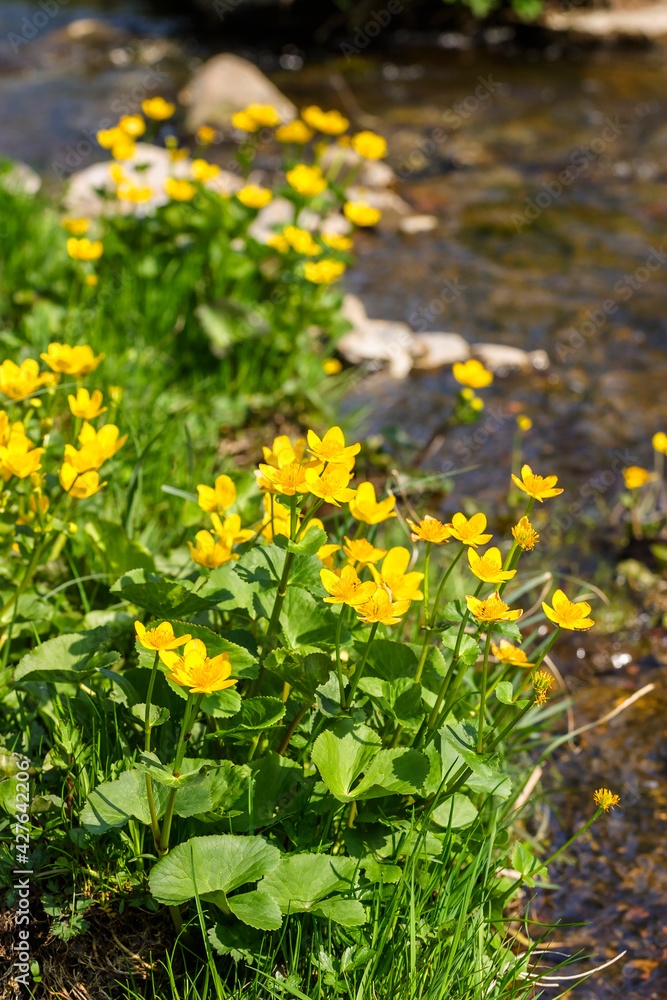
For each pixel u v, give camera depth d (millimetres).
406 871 1808
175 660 1563
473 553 1728
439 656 2008
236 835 1813
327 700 1843
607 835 2441
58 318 3848
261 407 3924
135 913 1878
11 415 2533
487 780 1855
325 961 1753
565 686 2922
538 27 10914
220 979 1771
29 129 7801
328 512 3391
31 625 2227
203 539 1855
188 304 4051
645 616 3201
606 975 2096
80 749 1987
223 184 5648
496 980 1865
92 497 2805
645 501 3688
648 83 9594
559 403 4336
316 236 4070
